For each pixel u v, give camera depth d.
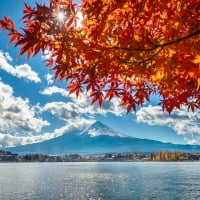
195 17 3.60
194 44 3.73
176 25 3.71
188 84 4.12
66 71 4.08
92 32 3.83
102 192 93.75
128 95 4.51
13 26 3.77
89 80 4.12
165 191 93.06
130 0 3.64
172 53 3.91
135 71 4.00
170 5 3.60
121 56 3.90
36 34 3.72
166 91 4.35
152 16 3.71
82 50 3.88
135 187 105.81
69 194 90.25
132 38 3.79
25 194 90.81
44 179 152.62
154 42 3.78
